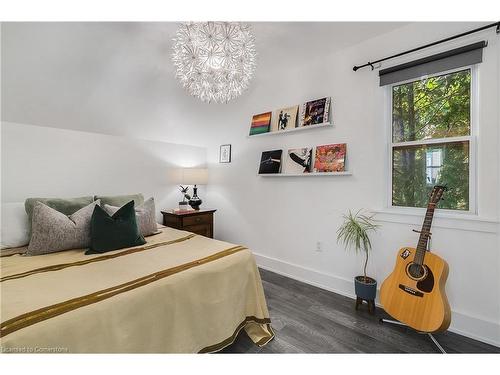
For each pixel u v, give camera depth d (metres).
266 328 1.68
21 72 2.09
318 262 2.52
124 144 2.81
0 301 1.00
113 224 1.78
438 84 1.88
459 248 1.71
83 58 2.34
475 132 1.70
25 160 2.13
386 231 2.06
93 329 0.96
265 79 2.98
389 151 2.12
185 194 3.37
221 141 3.54
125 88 2.78
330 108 2.41
